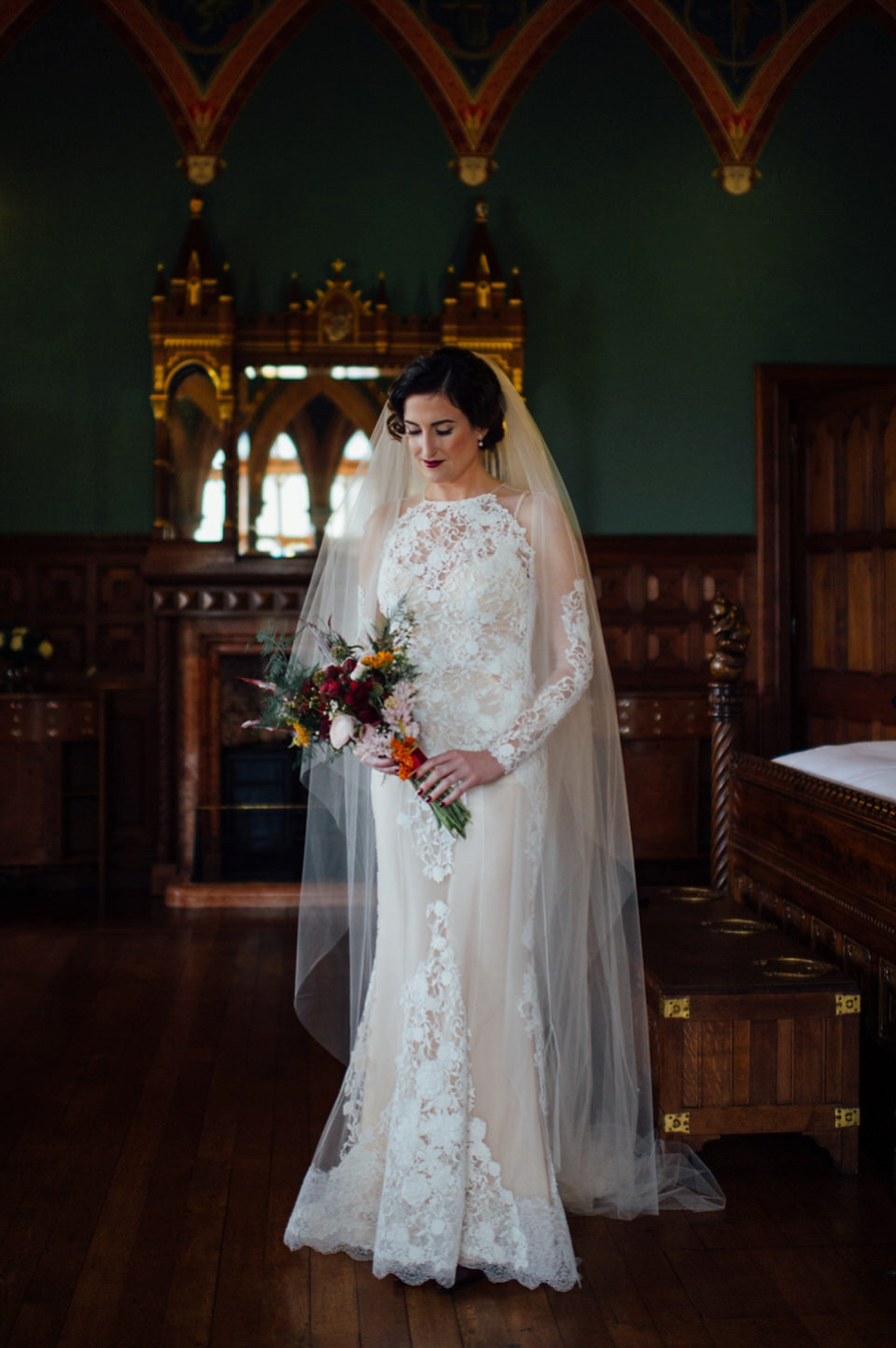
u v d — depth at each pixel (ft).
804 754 12.38
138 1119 10.29
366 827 8.75
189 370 19.98
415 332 20.12
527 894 7.82
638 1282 7.63
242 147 20.18
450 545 7.76
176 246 20.18
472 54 20.34
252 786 20.52
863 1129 10.23
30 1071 11.48
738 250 20.70
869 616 19.85
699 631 20.93
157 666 20.15
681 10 20.43
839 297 20.81
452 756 7.40
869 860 9.84
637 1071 8.93
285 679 7.64
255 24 20.10
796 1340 6.94
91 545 20.27
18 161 19.98
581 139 20.49
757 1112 9.10
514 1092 7.70
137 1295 7.43
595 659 8.64
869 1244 8.13
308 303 20.13
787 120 20.63
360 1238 8.00
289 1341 6.91
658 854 19.90
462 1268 7.57
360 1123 8.18
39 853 18.92
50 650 19.27
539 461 8.30
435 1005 7.56
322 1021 10.03
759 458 20.80
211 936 16.93
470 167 20.40
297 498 20.07
